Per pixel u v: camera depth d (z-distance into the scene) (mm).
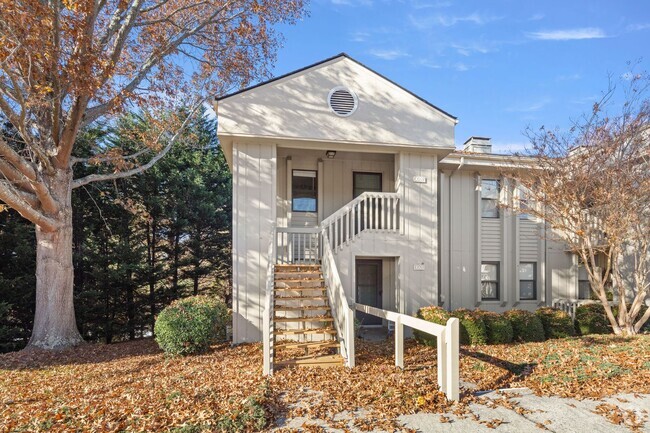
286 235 11070
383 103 11188
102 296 17312
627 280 13273
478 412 5215
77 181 12602
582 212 10711
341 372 7016
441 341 5812
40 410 5480
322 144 11023
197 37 15234
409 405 5340
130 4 12586
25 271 15367
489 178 14281
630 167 9898
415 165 11633
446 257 13656
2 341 14430
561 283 14344
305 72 10852
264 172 10742
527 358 8000
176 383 6684
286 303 10555
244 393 5738
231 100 10391
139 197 19188
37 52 8523
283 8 14789
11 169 10211
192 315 9625
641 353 7887
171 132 17922
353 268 10891
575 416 5078
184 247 21141
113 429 4633
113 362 9414
